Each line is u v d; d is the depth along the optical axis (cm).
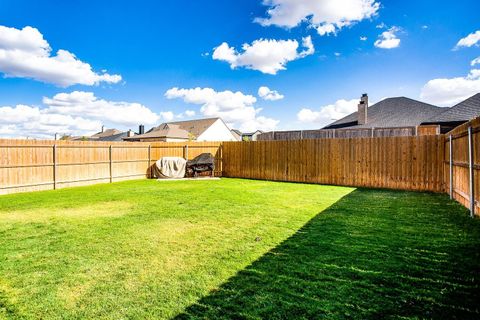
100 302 250
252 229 473
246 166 1435
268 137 2127
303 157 1238
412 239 409
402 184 1001
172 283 282
